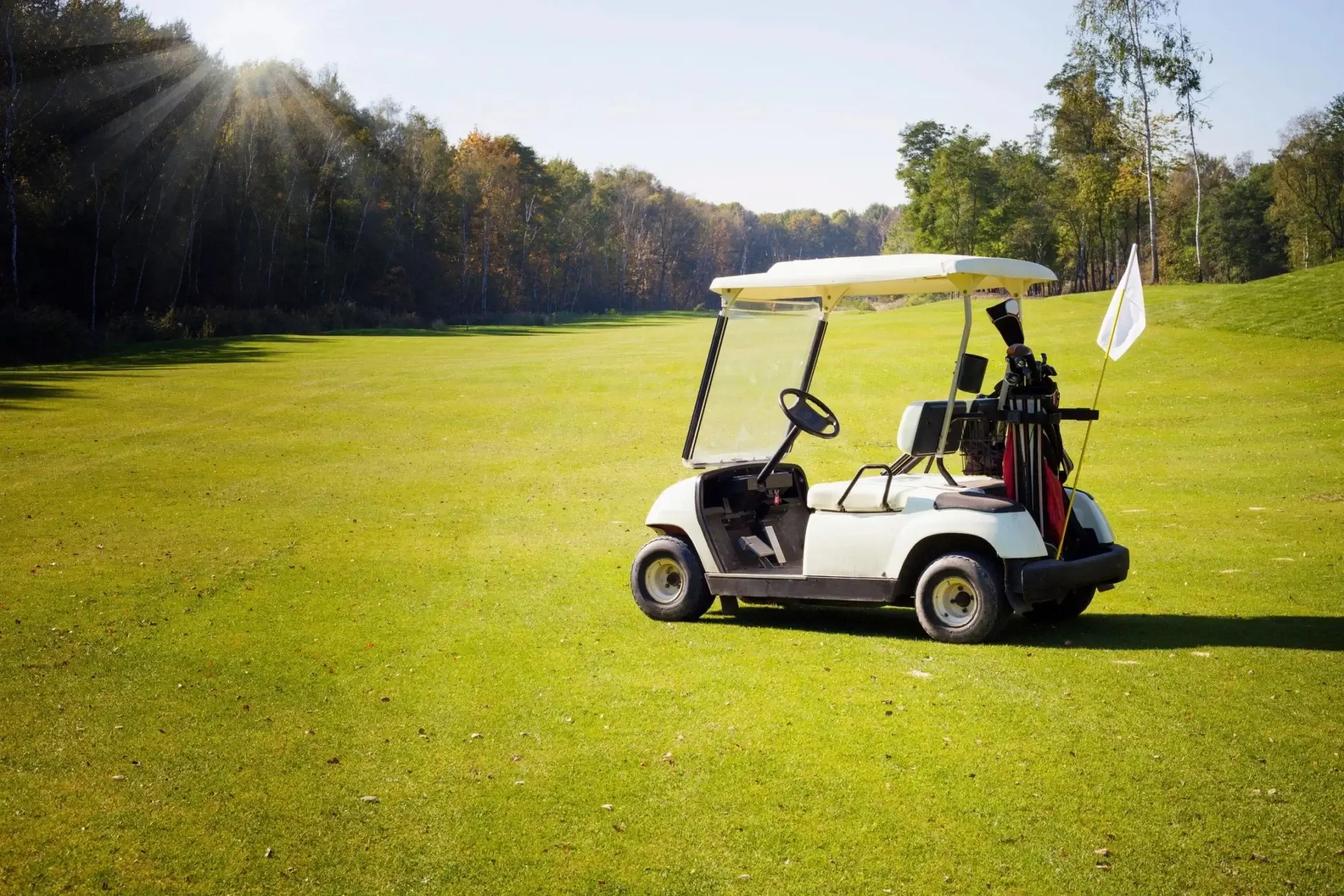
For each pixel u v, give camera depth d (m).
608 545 10.71
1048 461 6.64
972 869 3.74
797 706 5.43
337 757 4.95
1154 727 4.94
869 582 6.85
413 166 81.88
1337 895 3.48
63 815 4.36
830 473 14.94
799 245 171.75
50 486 13.98
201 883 3.80
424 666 6.41
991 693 5.52
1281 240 84.44
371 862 3.94
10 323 37.28
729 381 7.66
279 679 6.20
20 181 47.59
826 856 3.87
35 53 47.53
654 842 4.03
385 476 15.30
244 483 14.52
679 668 6.22
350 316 67.62
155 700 5.84
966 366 6.58
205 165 56.62
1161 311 28.09
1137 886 3.58
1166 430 17.41
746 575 7.24
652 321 90.62
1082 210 70.69
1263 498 12.30
